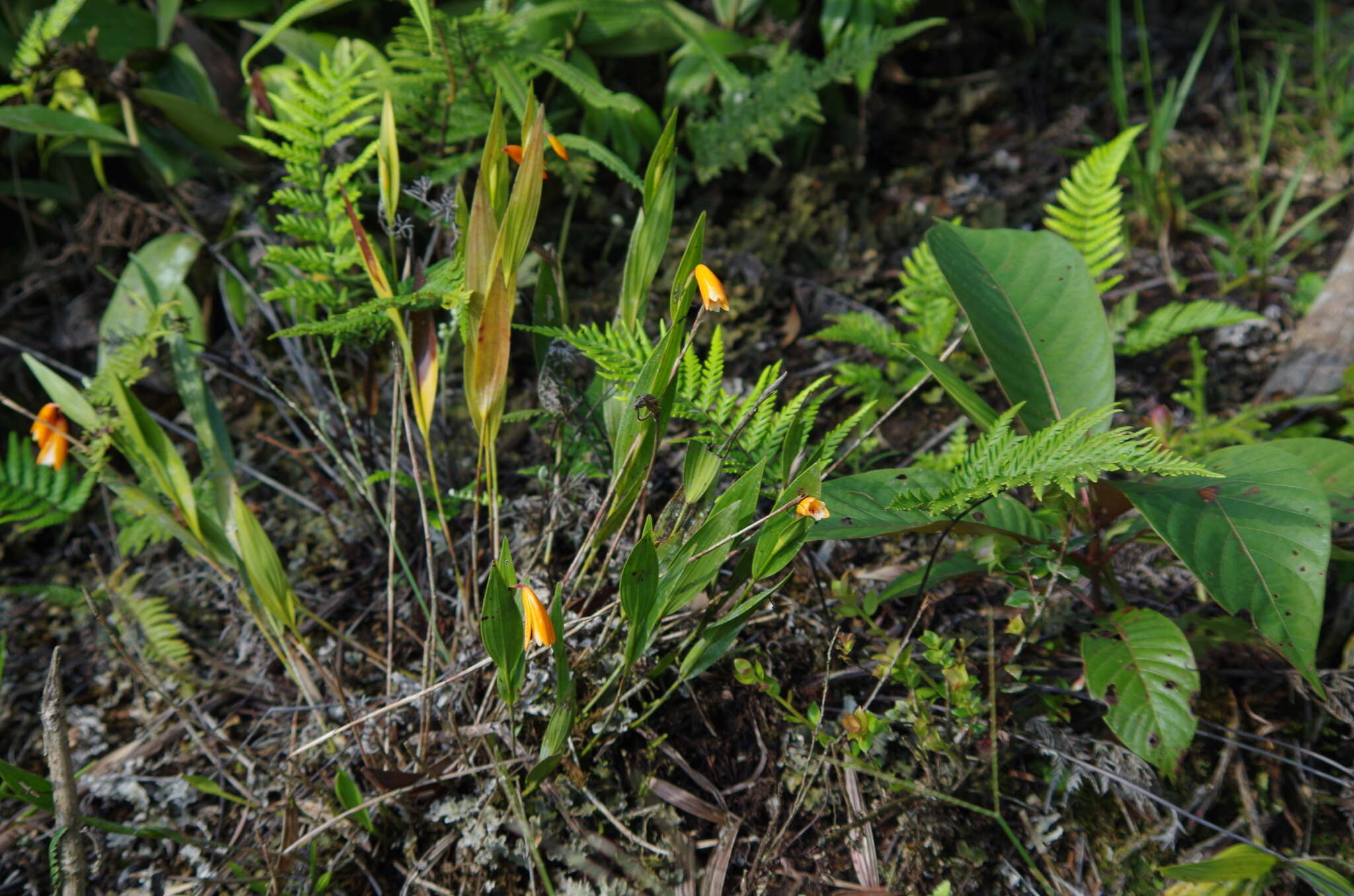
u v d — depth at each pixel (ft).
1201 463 4.41
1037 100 7.30
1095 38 7.75
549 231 5.58
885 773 4.41
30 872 4.44
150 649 4.66
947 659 4.35
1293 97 7.32
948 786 4.41
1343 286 5.16
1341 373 5.04
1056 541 4.48
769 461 4.47
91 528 5.10
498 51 4.95
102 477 4.35
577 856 4.34
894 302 5.65
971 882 4.35
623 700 4.45
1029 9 7.13
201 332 5.14
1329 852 4.39
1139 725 4.28
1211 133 7.10
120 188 5.77
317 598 4.83
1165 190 6.06
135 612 4.66
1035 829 4.39
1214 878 4.28
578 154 5.35
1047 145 6.65
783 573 4.71
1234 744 4.48
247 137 4.46
